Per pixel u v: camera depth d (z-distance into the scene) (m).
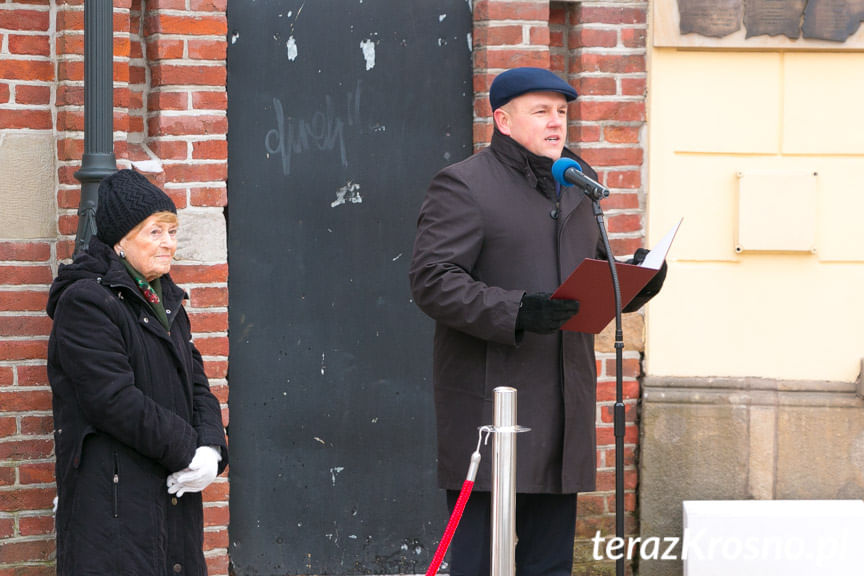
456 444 9.74
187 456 8.75
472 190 9.62
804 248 13.27
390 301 13.30
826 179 13.38
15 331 11.84
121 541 8.53
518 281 9.63
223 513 12.65
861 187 13.40
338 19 13.03
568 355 9.69
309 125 13.05
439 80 13.28
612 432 13.39
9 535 11.89
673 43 13.07
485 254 9.68
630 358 13.38
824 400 13.30
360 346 13.27
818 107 13.35
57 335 8.66
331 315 13.19
